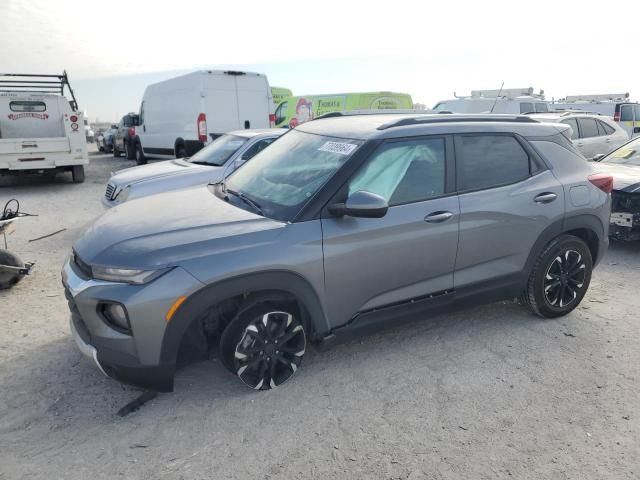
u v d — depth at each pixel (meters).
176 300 2.73
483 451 2.69
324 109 15.84
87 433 2.82
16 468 2.55
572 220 4.05
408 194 3.41
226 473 2.53
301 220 3.09
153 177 6.66
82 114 12.05
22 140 11.39
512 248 3.83
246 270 2.87
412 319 3.59
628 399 3.14
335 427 2.88
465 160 3.65
